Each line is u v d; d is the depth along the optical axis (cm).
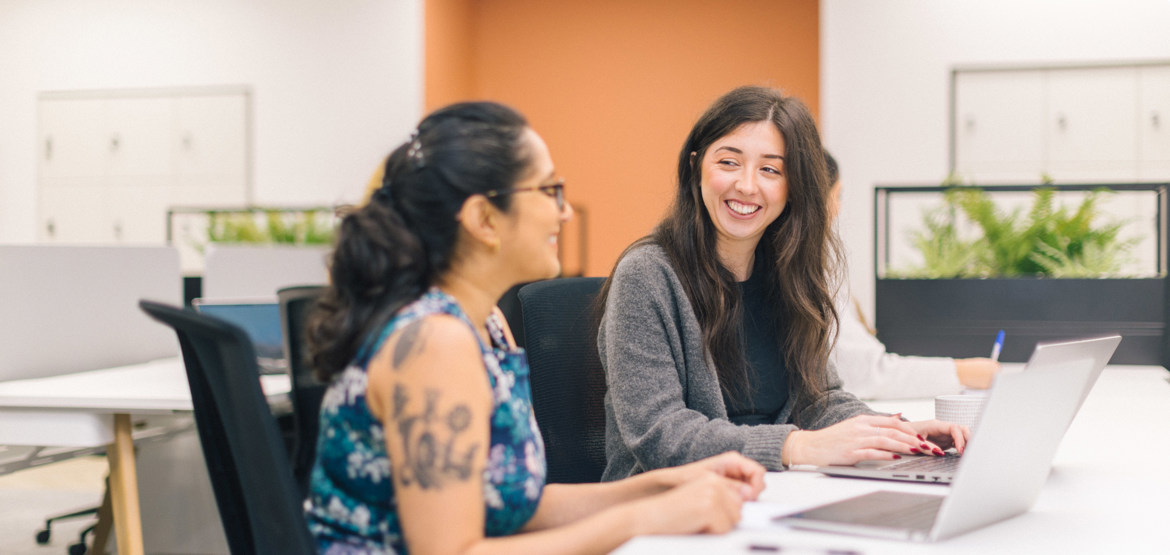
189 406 219
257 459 92
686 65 731
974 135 537
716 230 159
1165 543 93
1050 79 531
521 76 755
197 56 669
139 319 324
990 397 87
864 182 541
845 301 218
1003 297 280
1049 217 290
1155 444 151
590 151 747
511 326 239
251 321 278
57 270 291
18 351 276
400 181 100
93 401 222
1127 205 526
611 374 149
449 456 89
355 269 97
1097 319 276
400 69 640
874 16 541
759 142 153
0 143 697
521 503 102
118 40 680
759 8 720
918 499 104
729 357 155
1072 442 153
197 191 669
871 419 134
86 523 371
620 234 744
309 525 102
